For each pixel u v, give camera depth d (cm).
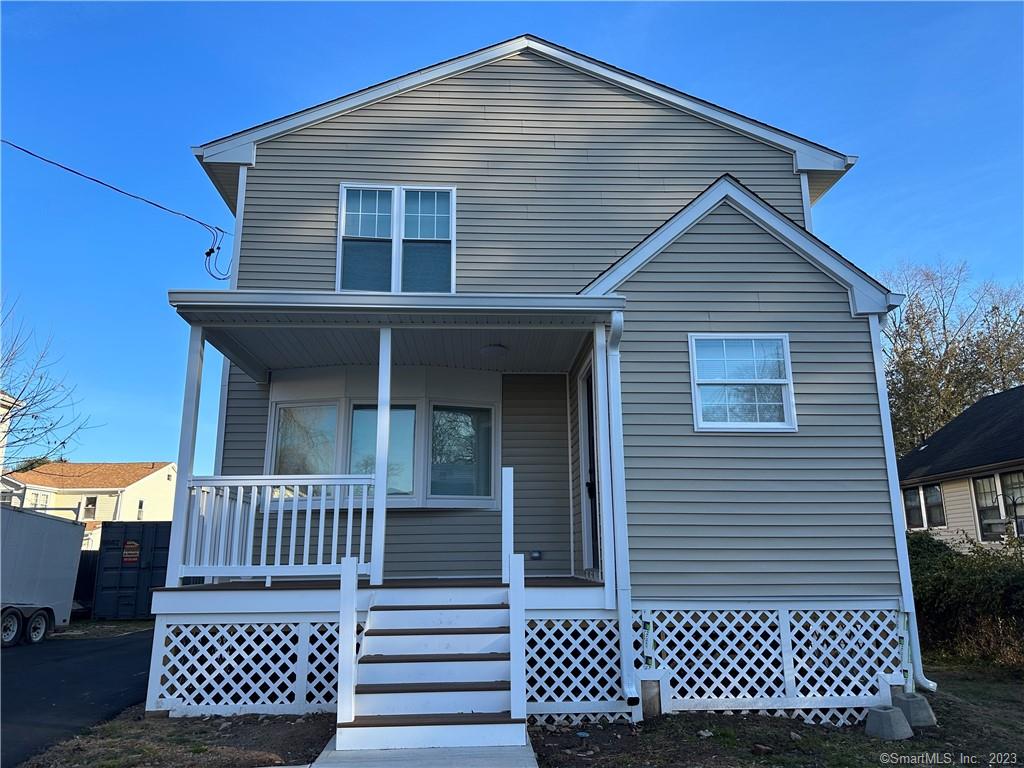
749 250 697
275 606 591
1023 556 980
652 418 650
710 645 613
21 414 1734
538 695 599
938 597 985
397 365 822
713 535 629
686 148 927
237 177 922
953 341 2580
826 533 636
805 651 614
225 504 612
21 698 652
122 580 1513
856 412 667
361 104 905
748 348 677
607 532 614
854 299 689
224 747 480
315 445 822
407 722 457
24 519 1125
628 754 491
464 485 828
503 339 719
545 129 920
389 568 797
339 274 858
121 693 677
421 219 886
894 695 592
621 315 636
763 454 650
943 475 1756
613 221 899
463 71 928
